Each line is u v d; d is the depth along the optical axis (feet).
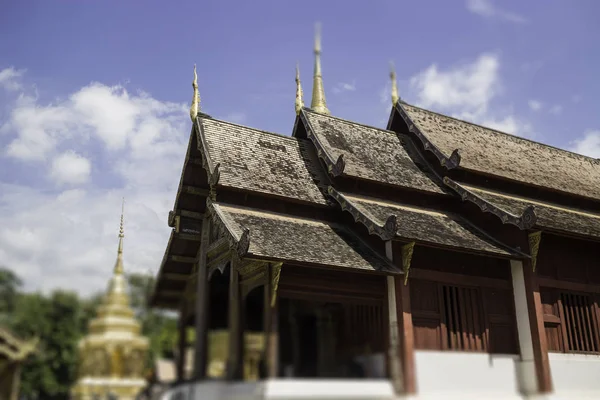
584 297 66.18
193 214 66.39
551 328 61.87
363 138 78.13
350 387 27.96
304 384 27.22
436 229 62.49
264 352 29.17
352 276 56.13
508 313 62.08
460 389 32.71
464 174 73.46
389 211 65.05
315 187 67.46
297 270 53.57
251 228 56.44
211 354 27.04
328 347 30.96
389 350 30.55
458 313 59.21
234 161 64.95
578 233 63.26
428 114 86.43
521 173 78.43
